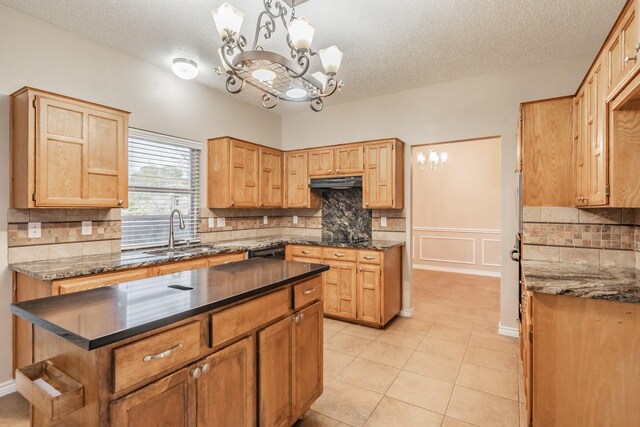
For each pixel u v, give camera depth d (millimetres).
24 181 2266
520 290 2758
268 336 1628
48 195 2293
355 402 2158
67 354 1122
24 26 2459
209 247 3475
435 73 3410
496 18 2445
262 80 2055
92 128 2523
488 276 5996
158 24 2588
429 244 6660
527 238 2574
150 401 1122
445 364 2674
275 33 2660
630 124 1655
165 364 1169
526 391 2016
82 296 1424
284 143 4977
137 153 3250
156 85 3346
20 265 2346
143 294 1457
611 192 1698
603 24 2510
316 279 2039
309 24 1732
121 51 3035
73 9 2400
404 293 3881
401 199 3873
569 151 2352
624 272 2139
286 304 1775
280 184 4504
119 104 3033
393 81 3623
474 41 2773
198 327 1302
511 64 3199
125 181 2723
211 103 3930
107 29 2666
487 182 6059
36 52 2520
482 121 3445
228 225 4160
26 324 2293
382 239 4090
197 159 3812
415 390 2299
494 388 2318
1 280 2340
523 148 2488
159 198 3447
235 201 3797
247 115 4422
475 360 2738
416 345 3047
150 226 3363
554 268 2275
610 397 1672
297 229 4895
